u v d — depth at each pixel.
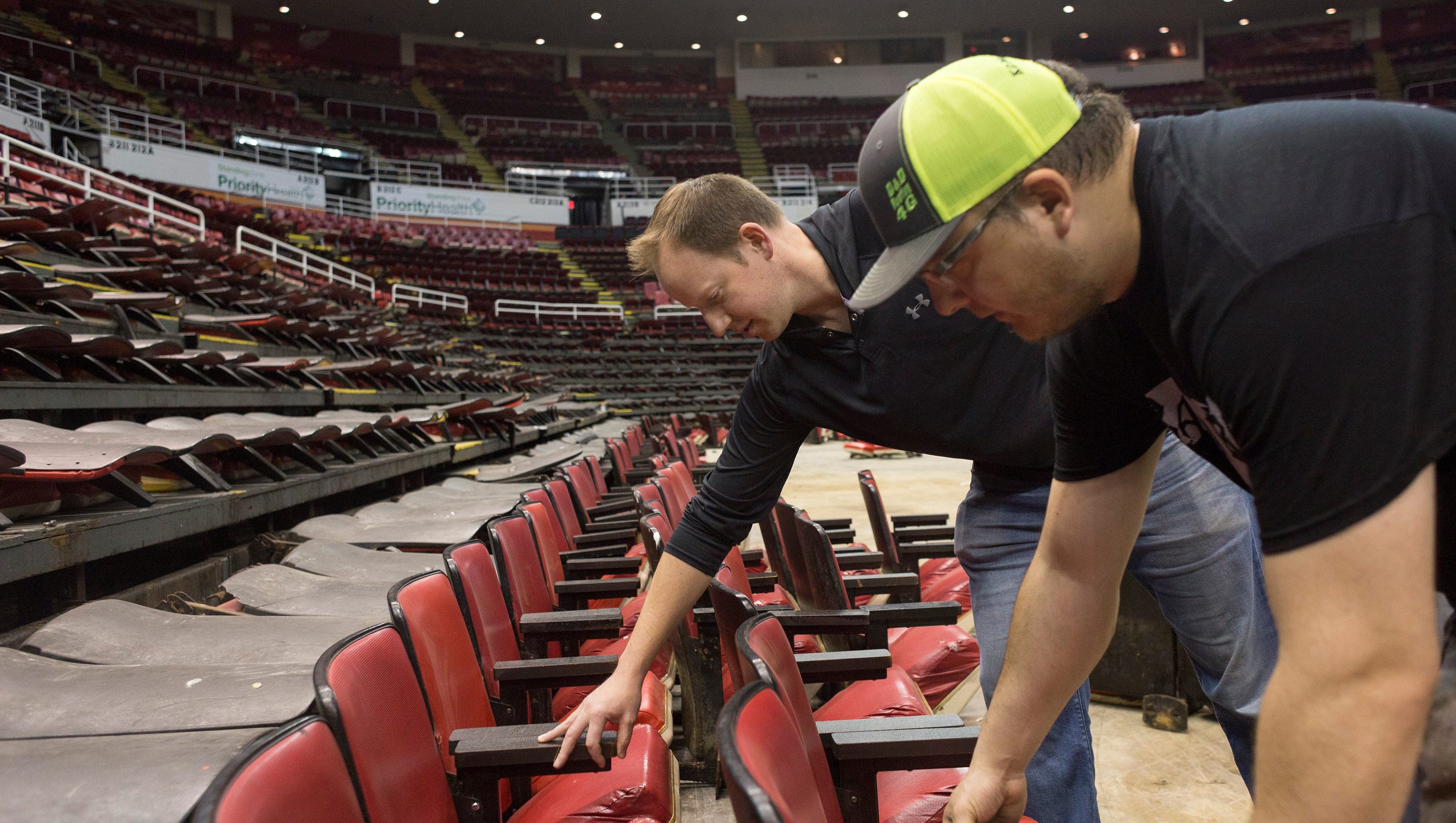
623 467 5.88
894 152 0.77
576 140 26.39
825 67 28.06
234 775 0.79
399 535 2.98
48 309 4.72
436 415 6.17
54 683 1.36
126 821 0.98
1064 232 0.74
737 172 26.45
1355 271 0.62
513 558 2.16
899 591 2.51
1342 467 0.62
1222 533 1.53
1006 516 1.72
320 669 1.06
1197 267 0.70
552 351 19.75
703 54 28.41
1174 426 0.97
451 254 21.38
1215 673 1.61
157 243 8.74
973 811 1.18
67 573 2.50
